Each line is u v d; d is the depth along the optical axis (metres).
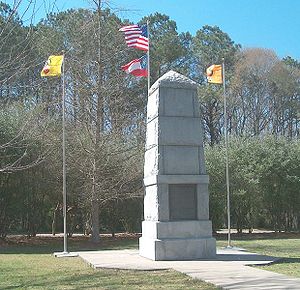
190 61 48.12
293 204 32.12
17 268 14.30
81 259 16.67
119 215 31.23
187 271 12.48
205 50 49.16
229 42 51.31
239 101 52.12
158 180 15.13
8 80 8.80
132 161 27.62
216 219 30.39
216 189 30.00
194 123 15.82
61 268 14.13
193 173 15.52
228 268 12.95
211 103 48.03
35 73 17.41
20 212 27.31
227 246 20.23
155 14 46.72
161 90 15.77
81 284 10.89
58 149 26.31
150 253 15.26
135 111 33.44
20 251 21.58
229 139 33.12
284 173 31.50
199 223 15.27
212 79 21.73
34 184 27.30
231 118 52.78
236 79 49.62
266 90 52.00
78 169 26.64
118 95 32.22
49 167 26.64
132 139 29.30
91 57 28.55
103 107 28.02
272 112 52.72
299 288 9.72
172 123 15.63
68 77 27.62
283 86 51.19
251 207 30.98
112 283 10.93
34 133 20.92
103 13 30.19
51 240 28.09
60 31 26.05
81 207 28.75
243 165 30.91
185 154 15.57
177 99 15.84
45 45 20.56
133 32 23.08
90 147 26.22
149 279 11.41
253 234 31.59
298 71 51.94
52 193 28.22
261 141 32.94
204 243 15.18
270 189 31.66
